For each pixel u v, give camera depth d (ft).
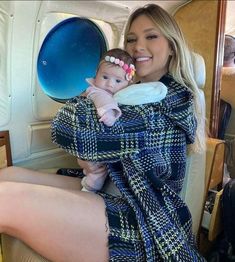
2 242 3.29
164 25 3.84
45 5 3.67
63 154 5.27
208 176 4.99
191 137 3.64
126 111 3.28
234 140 6.97
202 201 4.74
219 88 6.32
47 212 2.87
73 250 2.94
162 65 3.98
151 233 2.96
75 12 4.22
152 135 3.32
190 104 3.62
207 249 5.34
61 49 4.63
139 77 4.16
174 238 2.98
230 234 4.56
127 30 4.25
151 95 3.37
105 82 3.52
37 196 2.92
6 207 2.77
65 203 2.98
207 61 6.17
